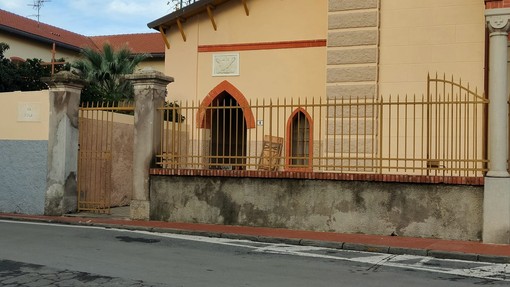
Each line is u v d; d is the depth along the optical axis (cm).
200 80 1986
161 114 1387
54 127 1461
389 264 912
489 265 915
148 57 3203
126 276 786
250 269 851
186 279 775
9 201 1503
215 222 1294
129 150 1730
